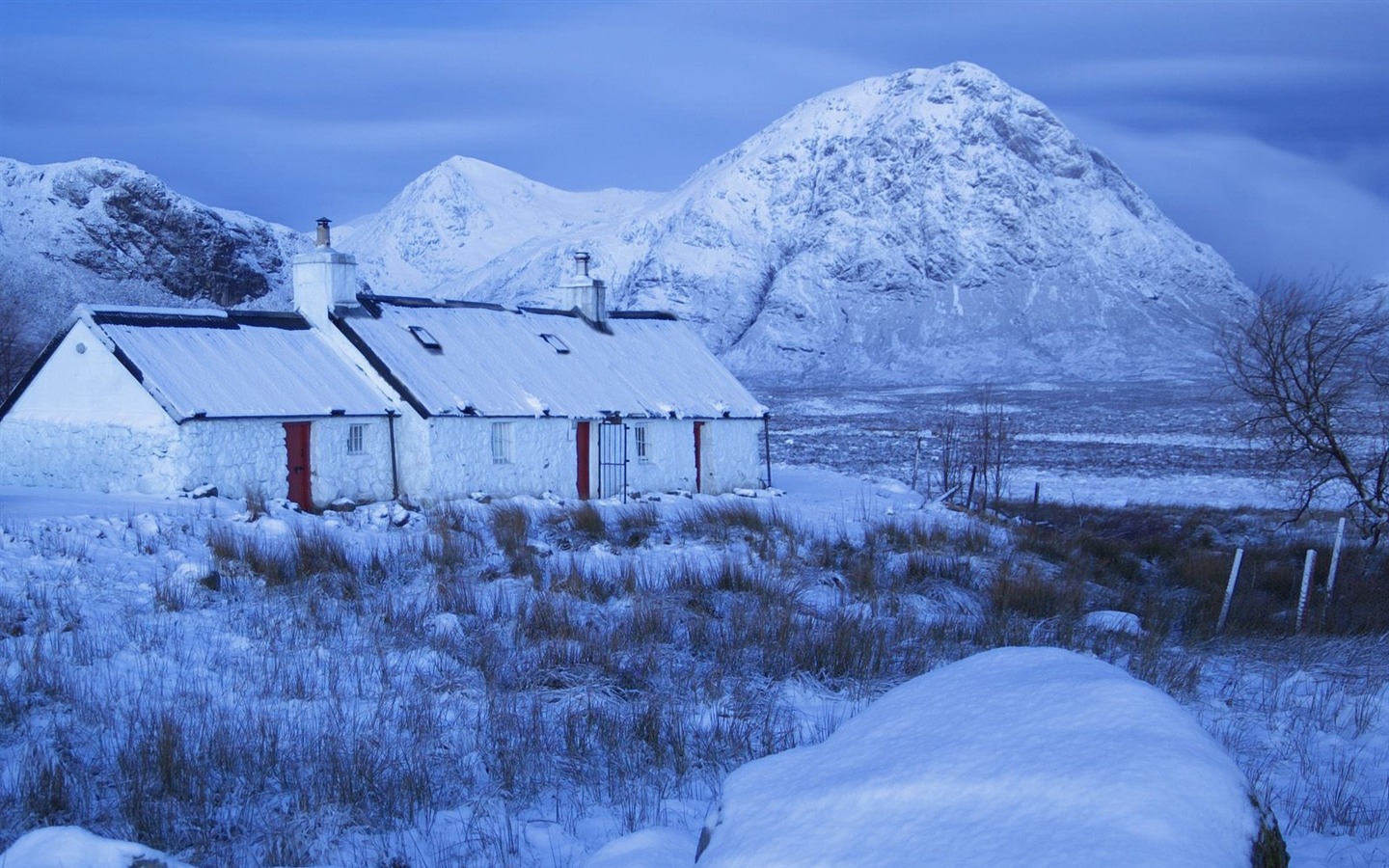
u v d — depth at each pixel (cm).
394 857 770
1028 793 401
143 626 1342
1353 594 2034
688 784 939
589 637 1363
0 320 6762
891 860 392
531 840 812
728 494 3272
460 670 1239
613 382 3338
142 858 555
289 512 2338
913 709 503
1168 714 439
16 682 1078
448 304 3300
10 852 560
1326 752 1076
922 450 6056
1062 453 6197
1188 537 2933
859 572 1952
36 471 2627
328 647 1316
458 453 2830
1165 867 350
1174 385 16350
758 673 1279
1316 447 2434
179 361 2577
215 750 920
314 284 2955
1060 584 1972
